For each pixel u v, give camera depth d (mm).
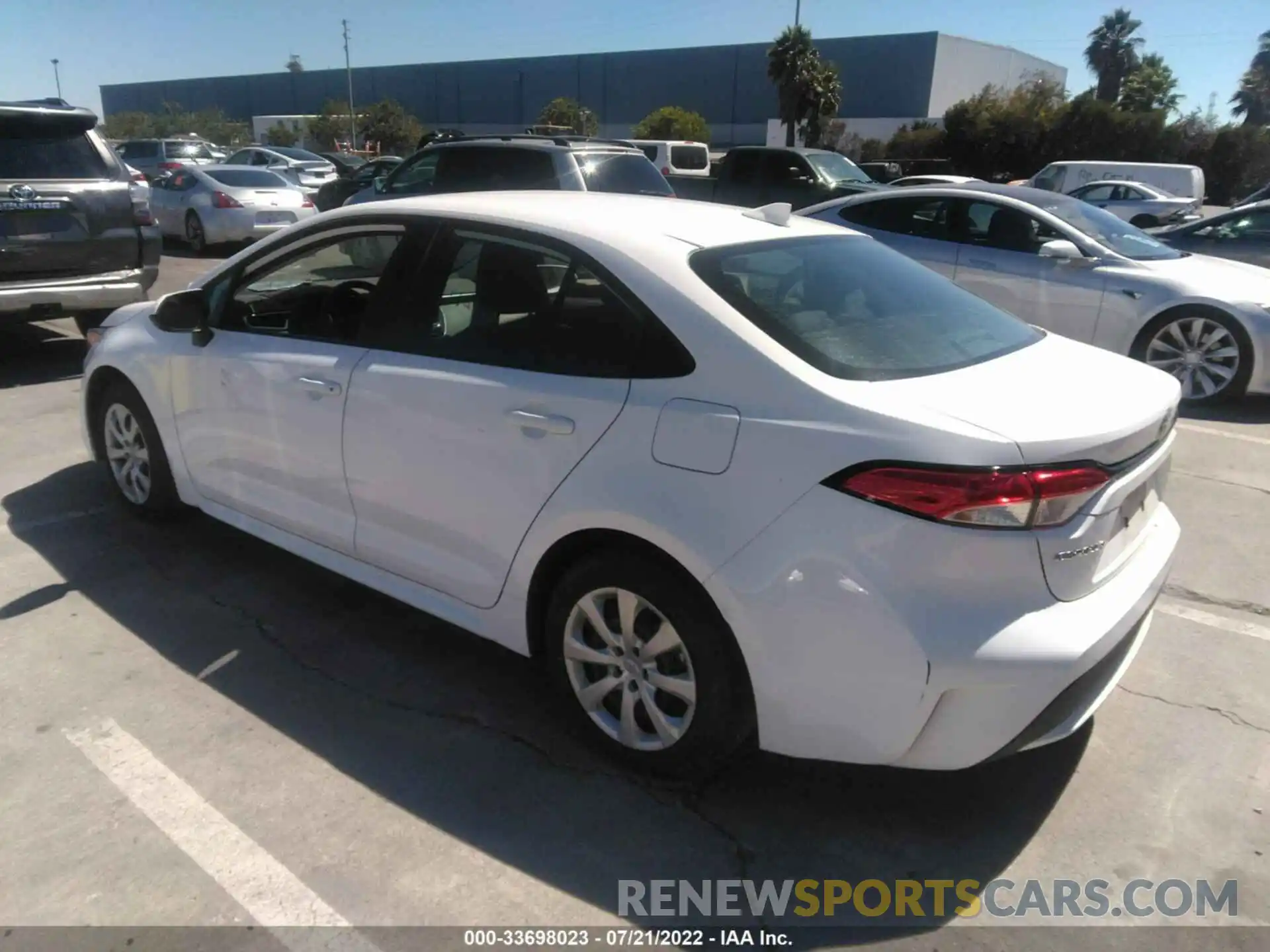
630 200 3578
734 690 2686
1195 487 5652
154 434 4473
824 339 2744
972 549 2350
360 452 3422
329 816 2785
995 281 7766
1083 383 2836
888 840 2760
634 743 2932
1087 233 7648
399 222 3492
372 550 3523
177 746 3082
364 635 3801
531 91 76125
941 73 62312
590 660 2979
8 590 4086
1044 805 2914
